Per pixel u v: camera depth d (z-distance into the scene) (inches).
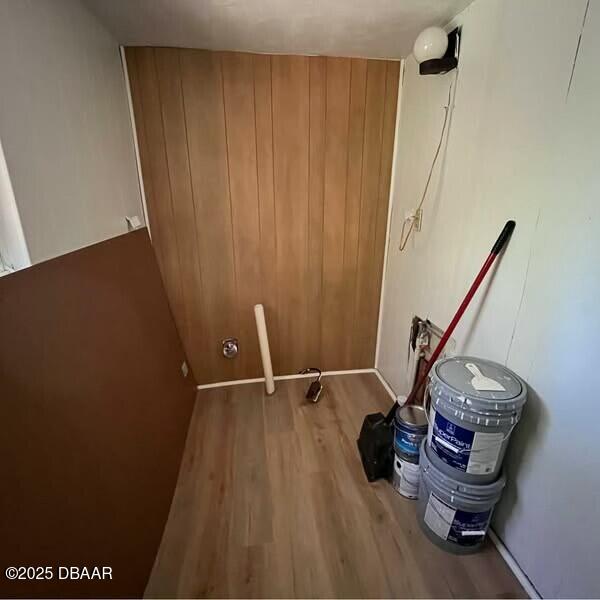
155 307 75.9
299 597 48.1
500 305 52.3
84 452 40.9
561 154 40.8
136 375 59.4
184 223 83.4
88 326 48.0
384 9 56.7
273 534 56.7
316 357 102.8
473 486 48.4
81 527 37.6
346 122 82.4
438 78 66.0
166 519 58.7
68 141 47.6
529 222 46.1
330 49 73.3
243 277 90.9
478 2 53.4
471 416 44.3
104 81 61.5
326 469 69.9
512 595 48.3
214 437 78.9
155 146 76.8
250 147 80.5
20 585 28.6
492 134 52.4
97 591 37.8
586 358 38.7
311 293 95.8
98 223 56.3
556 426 43.1
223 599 47.7
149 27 62.1
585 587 40.2
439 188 67.8
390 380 96.6
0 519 28.1
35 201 39.0
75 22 51.0
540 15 42.6
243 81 75.8
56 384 38.9
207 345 95.0
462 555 53.5
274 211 86.6
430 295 73.2
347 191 88.1
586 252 38.1
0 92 33.7
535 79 43.9
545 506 45.4
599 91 35.9
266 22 60.7
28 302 36.8
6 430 30.7
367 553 53.9
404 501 62.9
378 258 96.2
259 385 99.2
